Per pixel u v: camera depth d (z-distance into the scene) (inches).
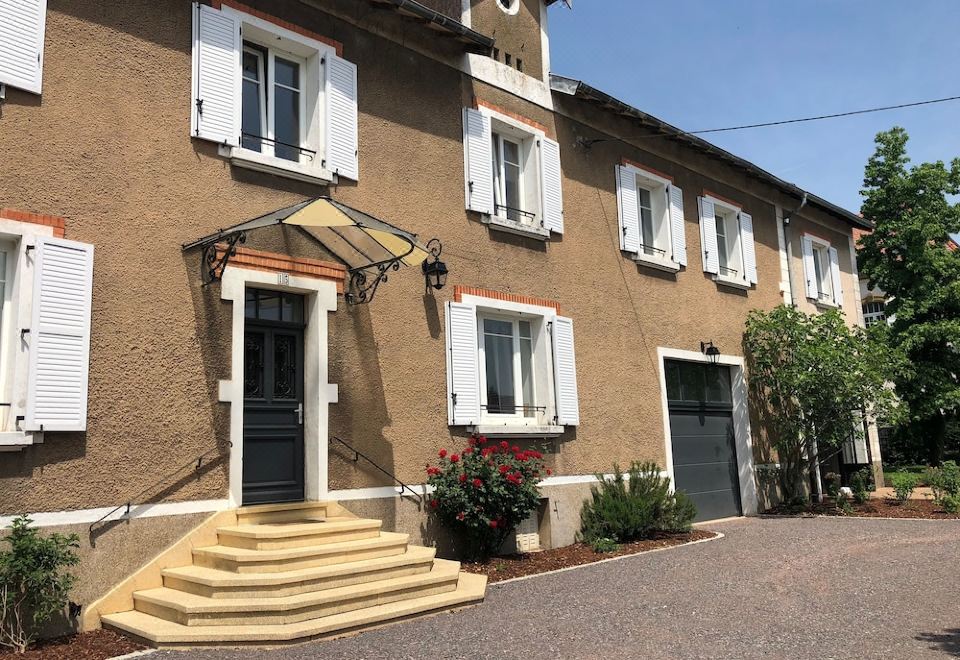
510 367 422.0
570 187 463.5
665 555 380.8
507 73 437.7
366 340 342.0
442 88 398.9
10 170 248.4
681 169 550.0
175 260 284.8
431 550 300.0
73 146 263.9
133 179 277.7
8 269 251.8
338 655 211.6
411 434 351.3
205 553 267.1
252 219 289.4
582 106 481.1
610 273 476.1
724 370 560.1
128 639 233.9
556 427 413.7
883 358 560.1
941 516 517.0
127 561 258.2
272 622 231.8
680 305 523.2
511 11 456.8
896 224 803.4
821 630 233.5
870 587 293.9
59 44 265.4
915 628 234.5
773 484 573.0
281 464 315.0
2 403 241.1
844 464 680.4
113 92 277.1
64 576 232.8
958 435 893.2
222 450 288.2
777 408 582.6
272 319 320.5
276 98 341.7
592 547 403.2
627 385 470.6
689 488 508.1
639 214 522.6
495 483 350.6
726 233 593.9
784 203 650.2
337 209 286.8
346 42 358.3
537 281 428.1
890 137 829.2
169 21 297.3
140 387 269.1
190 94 298.8
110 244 268.4
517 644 221.0
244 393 307.3
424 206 376.8
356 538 293.9
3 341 247.0
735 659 204.8
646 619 249.8
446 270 362.0
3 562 218.8
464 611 265.6
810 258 672.4
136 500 262.7
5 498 233.3
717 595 284.7
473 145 405.4
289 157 341.1
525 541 402.6
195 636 223.1
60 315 250.2
